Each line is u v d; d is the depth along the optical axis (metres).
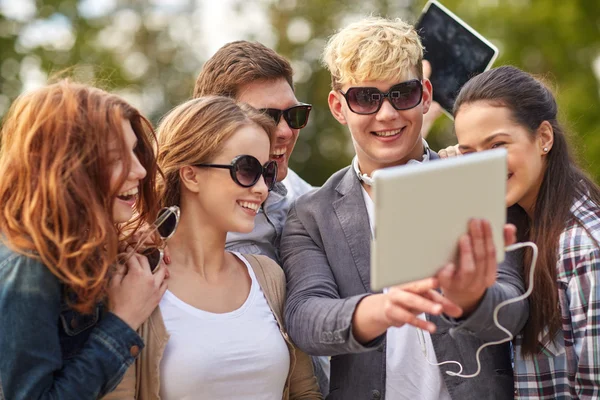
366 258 2.75
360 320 2.26
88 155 2.15
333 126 18.83
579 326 2.37
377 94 2.75
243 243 3.12
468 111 2.55
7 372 2.06
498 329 2.27
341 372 2.72
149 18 19.70
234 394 2.39
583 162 2.90
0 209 2.18
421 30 3.55
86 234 2.16
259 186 2.50
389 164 2.87
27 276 2.11
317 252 2.81
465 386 2.57
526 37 12.09
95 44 16.27
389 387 2.65
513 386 2.62
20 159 2.16
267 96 3.18
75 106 2.16
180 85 19.45
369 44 2.72
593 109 11.25
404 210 1.81
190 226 2.55
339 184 2.94
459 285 1.99
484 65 3.44
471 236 1.93
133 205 2.42
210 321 2.44
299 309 2.50
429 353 2.63
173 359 2.35
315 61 18.89
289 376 2.60
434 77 3.54
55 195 2.10
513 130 2.49
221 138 2.47
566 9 11.95
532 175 2.51
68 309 2.23
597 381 2.33
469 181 1.90
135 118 2.33
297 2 19.05
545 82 2.92
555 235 2.47
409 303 2.02
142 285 2.30
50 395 2.09
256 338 2.47
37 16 15.28
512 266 2.55
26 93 2.25
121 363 2.20
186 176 2.52
